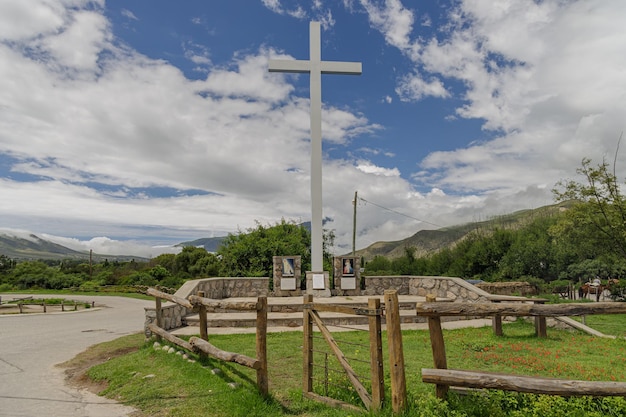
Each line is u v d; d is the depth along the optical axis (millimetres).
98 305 21703
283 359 6879
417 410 3898
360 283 14953
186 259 44562
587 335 9305
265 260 21547
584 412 3770
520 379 3486
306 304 5168
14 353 8211
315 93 14422
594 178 15969
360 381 4977
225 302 5773
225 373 5820
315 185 14180
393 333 3994
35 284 37906
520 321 10617
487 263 33250
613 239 16328
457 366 6434
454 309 3791
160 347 7363
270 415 4527
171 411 4711
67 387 5883
